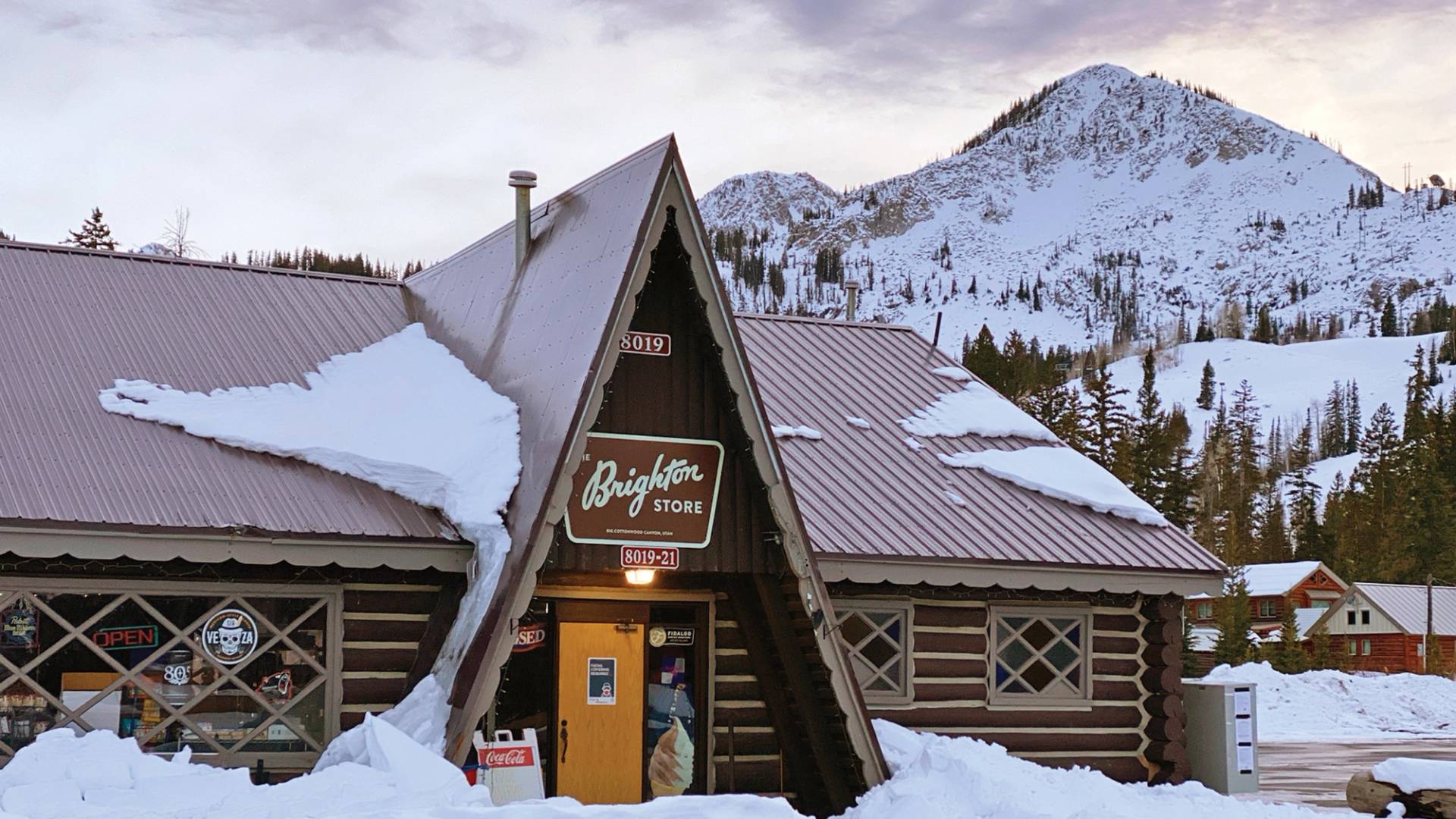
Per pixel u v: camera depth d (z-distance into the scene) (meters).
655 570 13.14
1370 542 106.44
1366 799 14.92
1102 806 12.64
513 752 11.86
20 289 15.02
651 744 14.07
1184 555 16.30
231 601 12.30
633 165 13.66
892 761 13.69
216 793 9.69
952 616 15.58
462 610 12.18
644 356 13.02
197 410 13.48
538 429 12.73
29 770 9.72
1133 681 16.42
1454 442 123.19
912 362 20.02
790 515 12.86
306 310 16.88
